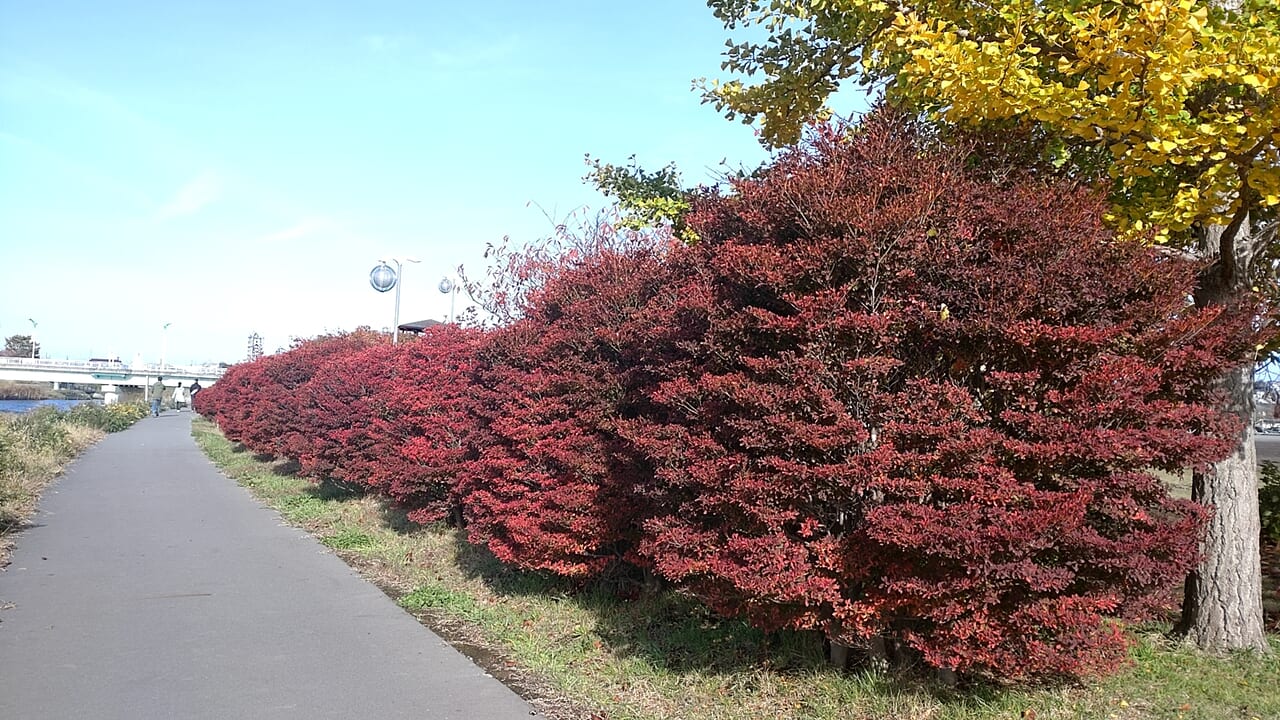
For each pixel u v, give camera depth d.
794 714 5.27
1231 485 6.25
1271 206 5.68
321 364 19.42
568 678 6.13
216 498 17.06
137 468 22.95
